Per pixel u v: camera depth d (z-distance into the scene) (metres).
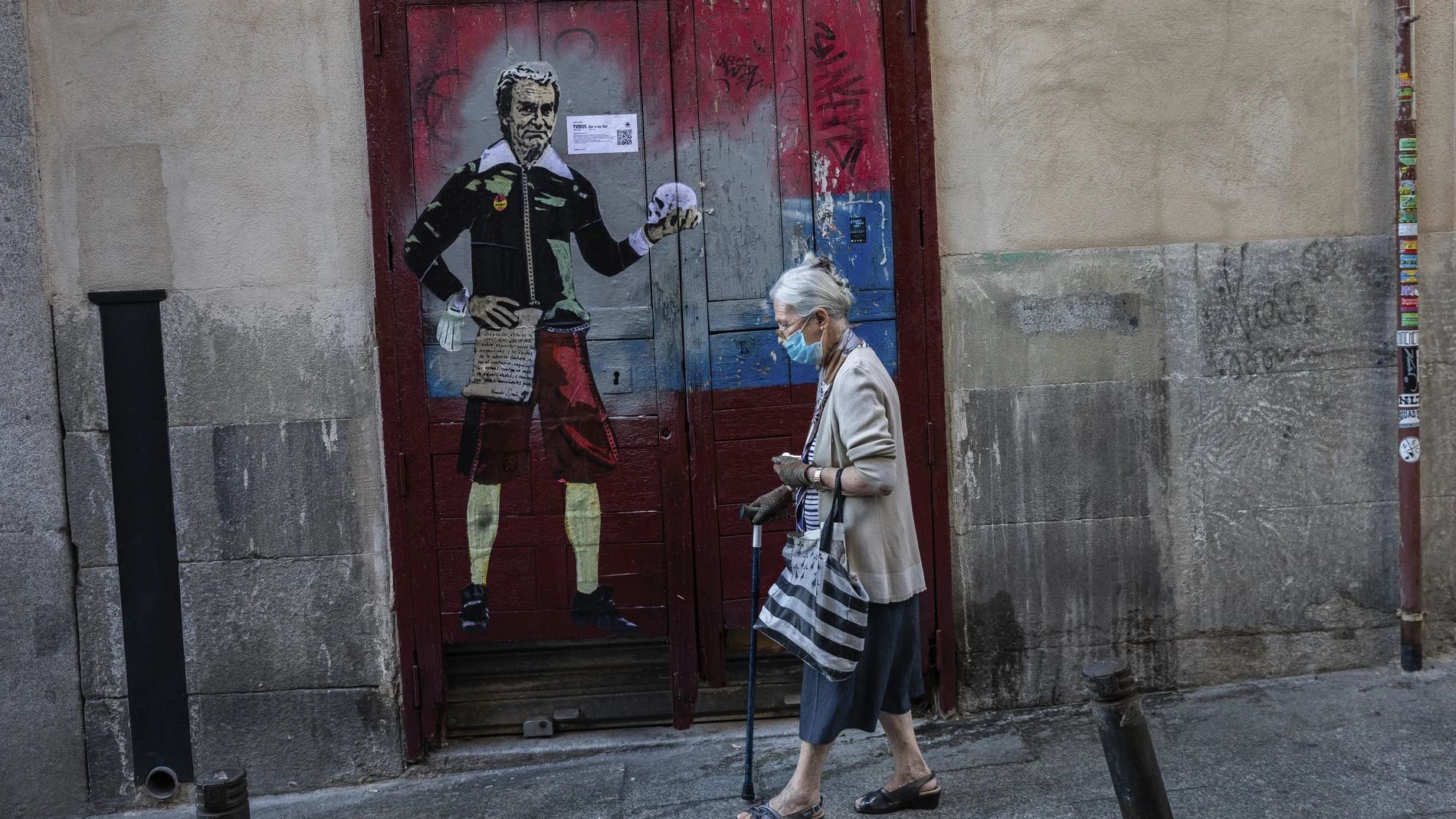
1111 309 4.06
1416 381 4.05
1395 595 4.18
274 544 3.99
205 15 3.87
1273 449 4.13
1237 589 4.15
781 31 3.97
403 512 4.00
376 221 3.92
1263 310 4.10
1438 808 3.14
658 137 3.98
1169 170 4.05
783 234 4.00
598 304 4.00
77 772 4.00
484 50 3.93
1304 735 3.69
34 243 3.87
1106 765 3.60
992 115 4.00
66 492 3.94
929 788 3.31
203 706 4.01
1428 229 4.12
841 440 3.00
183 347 3.94
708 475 4.04
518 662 4.16
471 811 3.71
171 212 3.90
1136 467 4.09
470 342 3.98
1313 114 4.08
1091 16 3.99
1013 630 4.11
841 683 2.99
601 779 3.85
